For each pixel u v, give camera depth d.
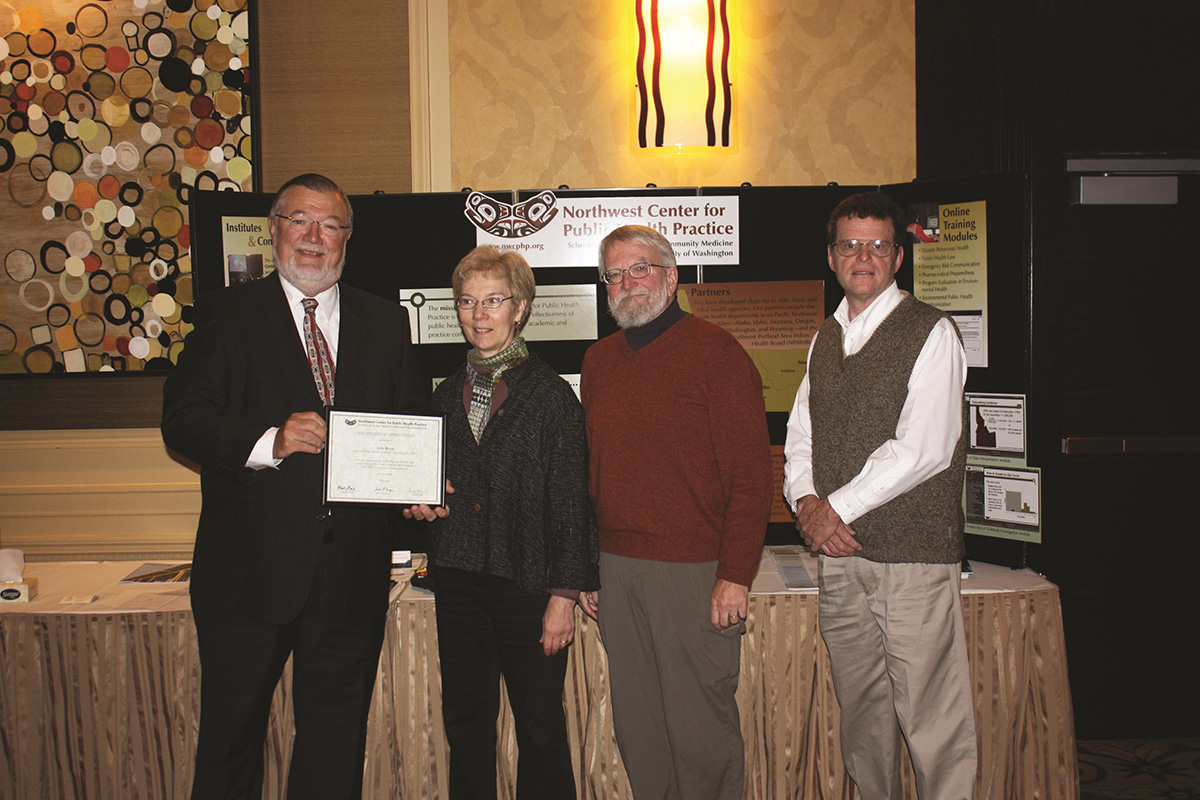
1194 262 2.53
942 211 2.21
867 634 1.74
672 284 1.75
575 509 1.63
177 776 1.88
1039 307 2.52
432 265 2.37
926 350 1.64
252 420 1.58
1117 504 2.56
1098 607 2.58
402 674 1.91
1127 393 2.55
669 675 1.66
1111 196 2.50
